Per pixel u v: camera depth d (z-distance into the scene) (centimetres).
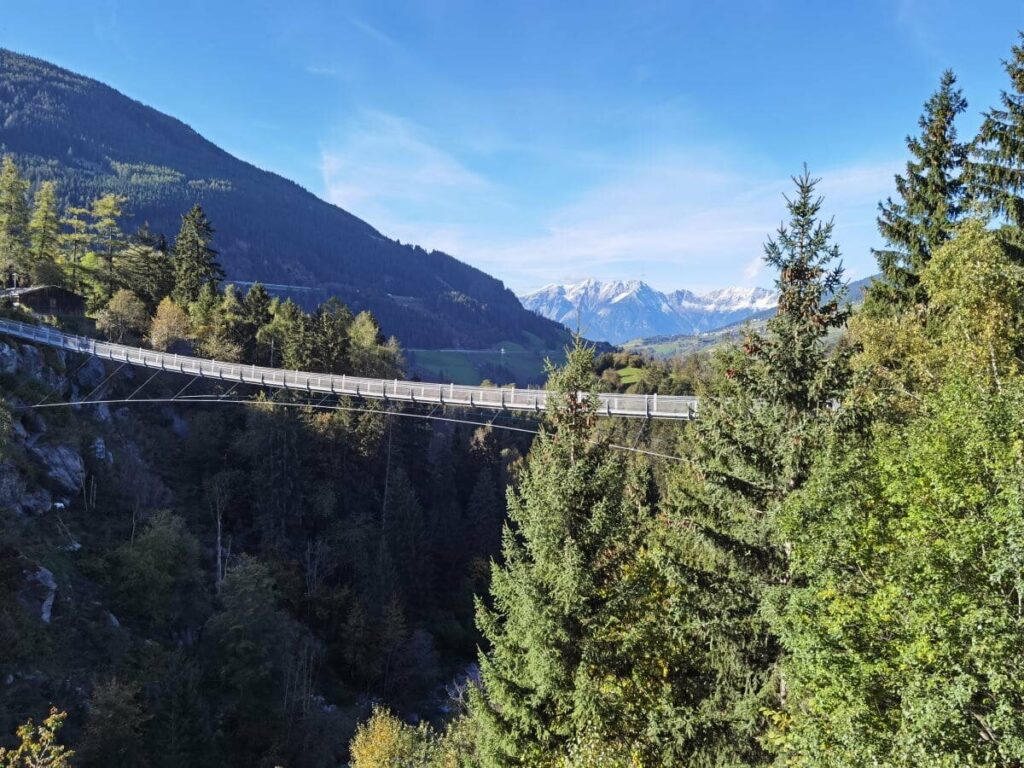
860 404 1199
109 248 7456
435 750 3017
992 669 872
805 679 1102
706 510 1502
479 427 8431
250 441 5578
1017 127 1797
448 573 6519
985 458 1060
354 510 6122
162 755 3145
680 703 1489
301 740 3866
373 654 5069
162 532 4222
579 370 1491
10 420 4006
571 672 1339
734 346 1352
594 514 1365
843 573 1128
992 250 1566
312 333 6600
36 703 2962
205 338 6519
